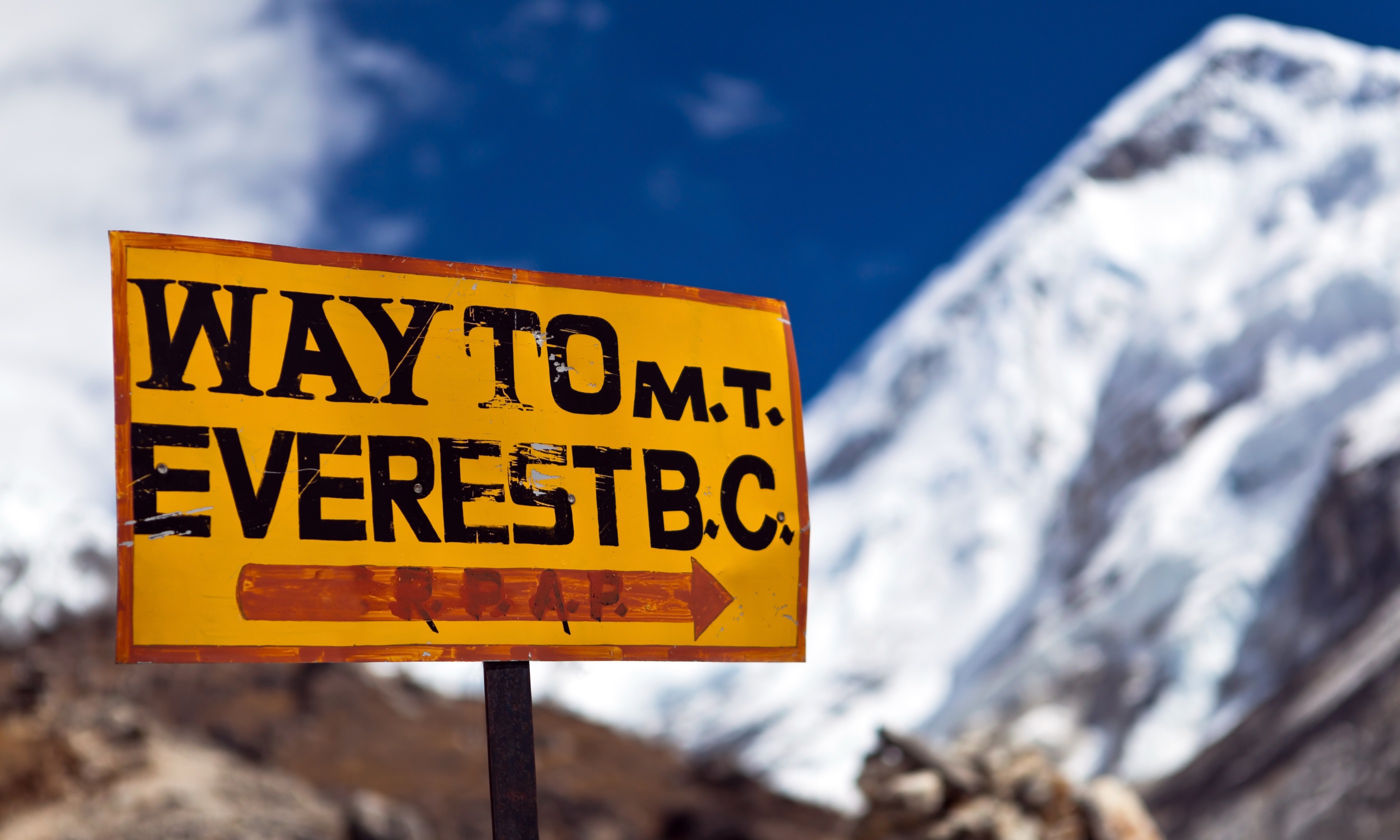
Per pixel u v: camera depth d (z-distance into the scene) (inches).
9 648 2194.9
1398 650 3767.2
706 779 2556.6
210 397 198.1
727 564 225.5
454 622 203.5
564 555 214.1
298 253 209.6
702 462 228.8
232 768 1606.8
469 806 2055.9
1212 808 3695.9
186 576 190.2
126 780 1460.4
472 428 213.6
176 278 200.7
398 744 2250.2
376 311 212.2
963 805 421.7
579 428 221.3
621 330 229.3
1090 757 6569.9
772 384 239.1
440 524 207.3
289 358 204.7
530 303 224.1
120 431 191.8
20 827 1346.0
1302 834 3166.8
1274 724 4178.2
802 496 235.6
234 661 189.5
